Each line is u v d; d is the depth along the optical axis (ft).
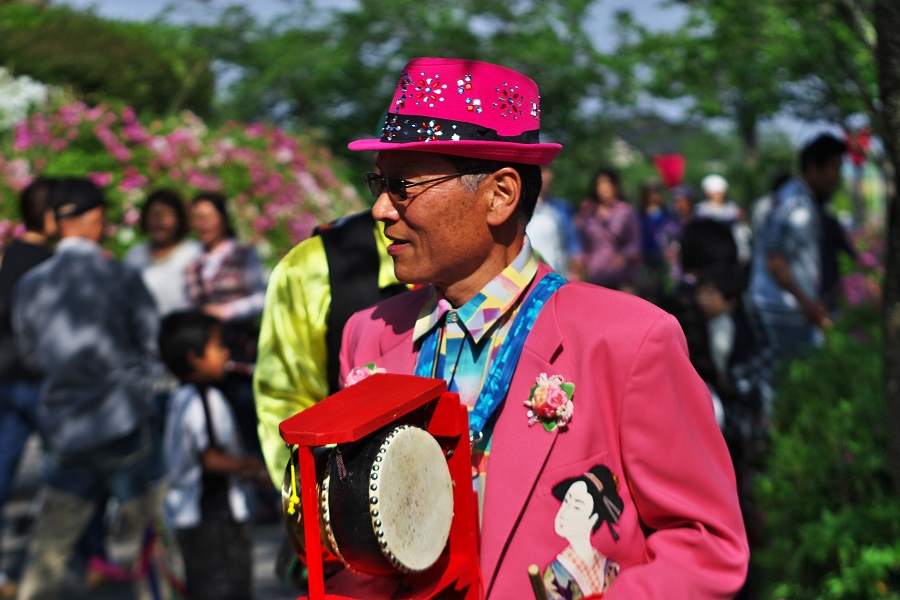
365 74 65.67
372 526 5.42
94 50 42.16
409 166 6.23
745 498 14.47
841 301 20.45
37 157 27.27
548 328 6.27
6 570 20.01
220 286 21.83
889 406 10.54
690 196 55.77
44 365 16.51
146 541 14.83
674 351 6.13
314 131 40.34
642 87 39.09
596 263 41.34
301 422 5.55
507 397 6.23
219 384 14.28
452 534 6.05
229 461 13.71
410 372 6.77
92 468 16.66
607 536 5.99
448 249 6.29
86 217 17.24
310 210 33.96
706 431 6.23
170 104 45.47
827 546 11.16
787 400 14.19
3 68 36.42
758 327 15.55
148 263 22.24
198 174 29.48
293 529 5.89
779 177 26.32
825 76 22.50
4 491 18.84
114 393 16.48
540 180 6.54
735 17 28.53
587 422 6.07
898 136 9.73
